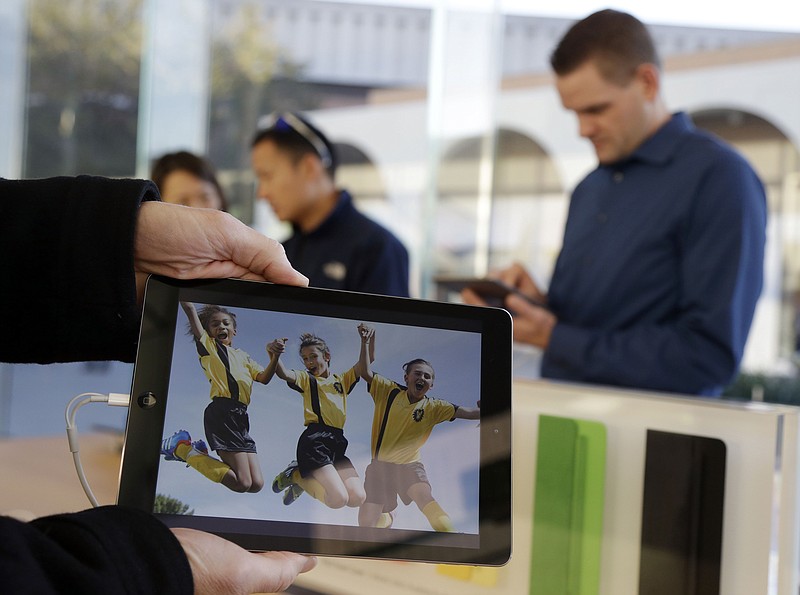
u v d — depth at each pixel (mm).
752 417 690
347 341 629
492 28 2615
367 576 853
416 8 3295
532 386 815
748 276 1344
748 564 691
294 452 598
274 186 1970
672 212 1387
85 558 459
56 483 1191
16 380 3311
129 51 3420
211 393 596
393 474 608
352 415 613
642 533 735
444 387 628
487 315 649
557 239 3371
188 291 611
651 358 1334
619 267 1440
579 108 1464
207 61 3365
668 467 722
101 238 651
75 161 3490
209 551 526
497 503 613
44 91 3490
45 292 661
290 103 3381
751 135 4719
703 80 4395
